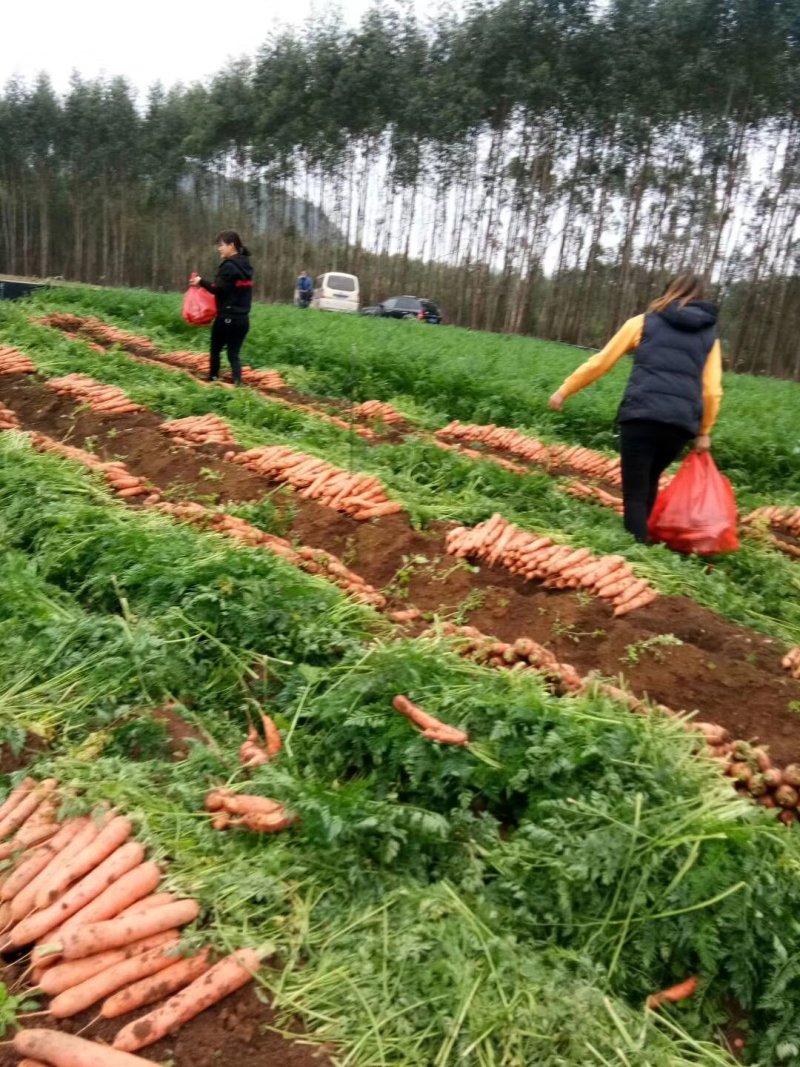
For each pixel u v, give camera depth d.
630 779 3.10
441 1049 2.28
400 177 48.50
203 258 66.25
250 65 51.62
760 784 3.37
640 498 6.25
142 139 61.09
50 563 4.79
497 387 12.32
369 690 3.53
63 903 2.52
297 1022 2.37
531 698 3.35
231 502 6.33
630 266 42.41
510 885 2.80
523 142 41.34
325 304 33.56
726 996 2.66
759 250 37.09
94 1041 2.26
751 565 6.26
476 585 5.23
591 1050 2.30
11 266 71.56
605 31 37.03
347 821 2.86
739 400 15.09
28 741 3.30
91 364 10.65
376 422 9.90
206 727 3.63
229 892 2.67
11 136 64.50
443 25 44.50
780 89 34.09
